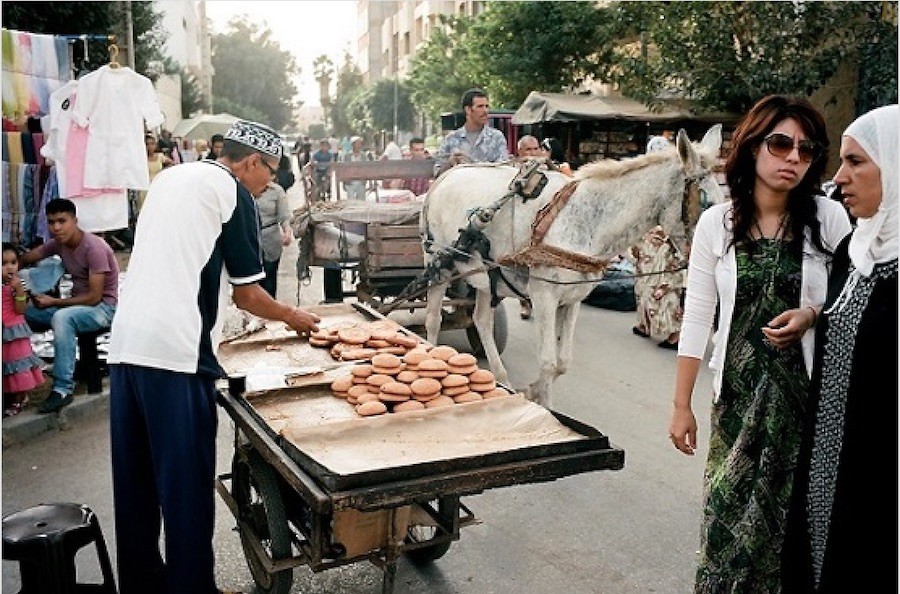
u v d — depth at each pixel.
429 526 3.36
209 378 2.96
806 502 2.24
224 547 3.74
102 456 4.83
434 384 3.12
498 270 5.16
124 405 2.94
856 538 2.10
